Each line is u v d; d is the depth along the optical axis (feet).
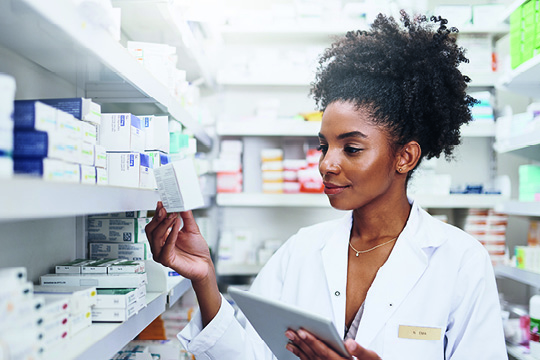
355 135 3.32
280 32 9.39
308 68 9.19
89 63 3.81
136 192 3.27
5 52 3.44
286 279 4.21
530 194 7.24
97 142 3.79
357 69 3.56
